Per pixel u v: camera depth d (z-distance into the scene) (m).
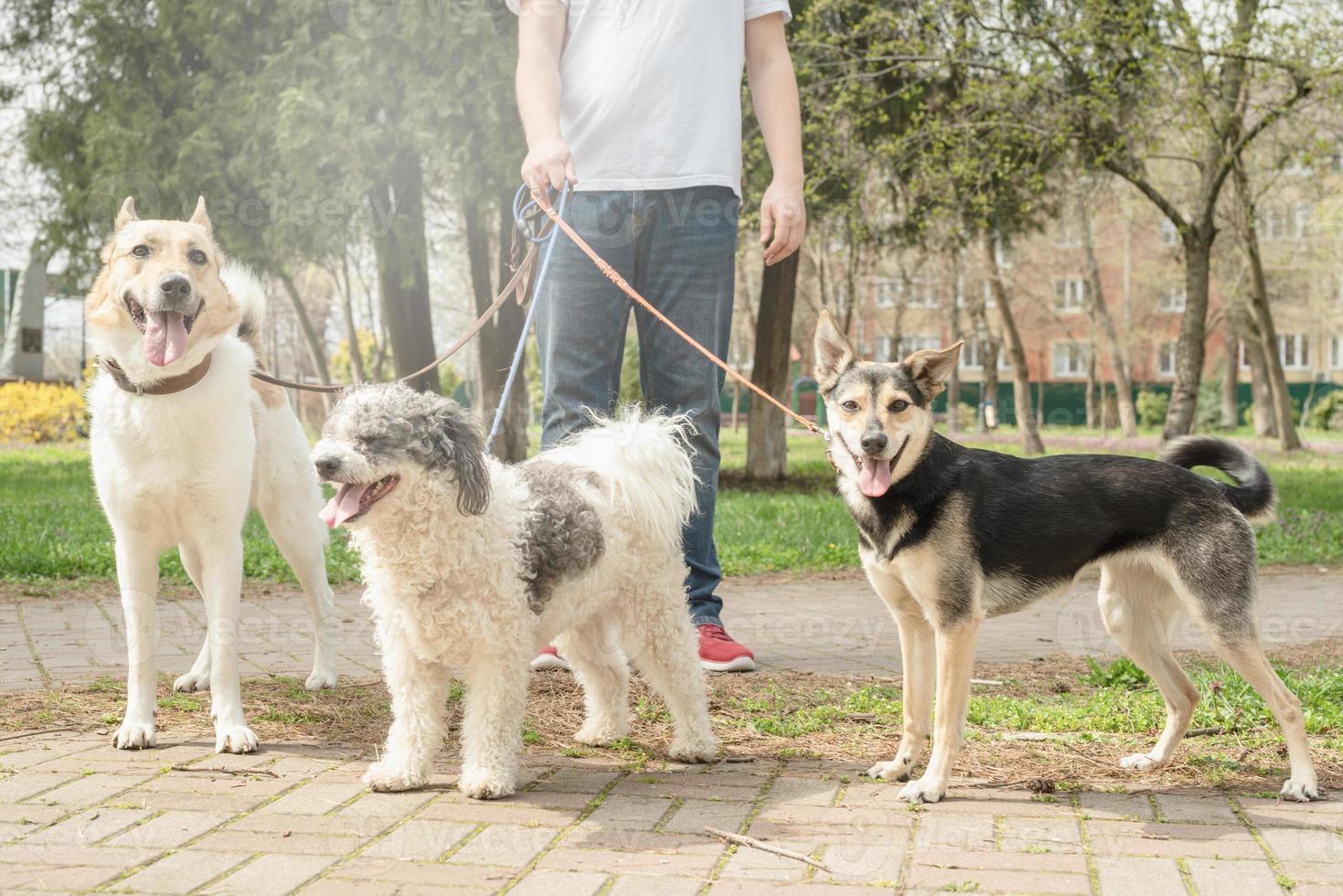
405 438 3.53
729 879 2.94
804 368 45.00
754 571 9.98
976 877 2.97
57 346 38.94
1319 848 3.20
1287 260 37.44
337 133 14.11
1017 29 16.20
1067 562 4.01
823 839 3.27
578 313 5.18
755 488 17.69
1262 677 3.87
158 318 4.11
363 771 3.94
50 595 8.02
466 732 3.76
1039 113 16.42
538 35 5.14
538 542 3.80
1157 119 16.81
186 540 4.40
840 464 4.08
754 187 15.66
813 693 5.23
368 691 5.21
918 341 52.44
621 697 4.47
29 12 17.14
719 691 5.23
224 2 15.04
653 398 5.41
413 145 14.16
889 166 17.31
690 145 5.12
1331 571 10.29
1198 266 18.45
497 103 13.93
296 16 14.59
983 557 3.88
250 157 15.00
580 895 2.81
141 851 3.08
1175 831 3.37
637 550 4.18
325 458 3.43
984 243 27.73
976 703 5.00
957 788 3.84
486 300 16.83
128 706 4.25
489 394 16.66
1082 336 54.97
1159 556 3.99
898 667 5.93
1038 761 4.22
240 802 3.54
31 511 12.34
